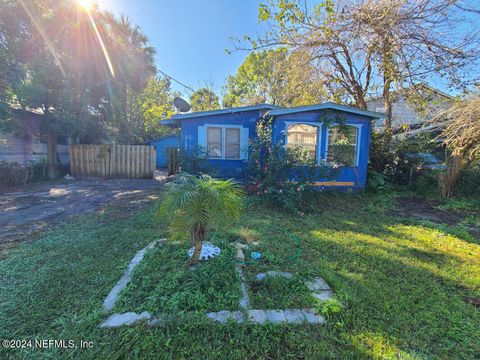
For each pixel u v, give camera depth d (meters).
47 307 1.99
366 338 1.74
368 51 7.64
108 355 1.56
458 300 2.24
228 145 8.00
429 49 6.62
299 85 9.48
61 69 8.33
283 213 5.09
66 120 8.68
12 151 8.82
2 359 1.53
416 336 1.78
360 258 3.05
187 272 2.43
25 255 2.92
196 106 20.03
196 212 2.26
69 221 4.32
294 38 6.99
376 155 8.68
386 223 4.62
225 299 2.09
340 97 10.02
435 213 5.56
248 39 6.72
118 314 1.89
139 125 15.09
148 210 5.07
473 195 6.83
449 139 6.65
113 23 10.21
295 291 2.25
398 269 2.79
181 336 1.71
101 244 3.28
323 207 5.76
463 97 6.54
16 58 7.29
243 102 20.73
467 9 5.09
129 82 11.02
